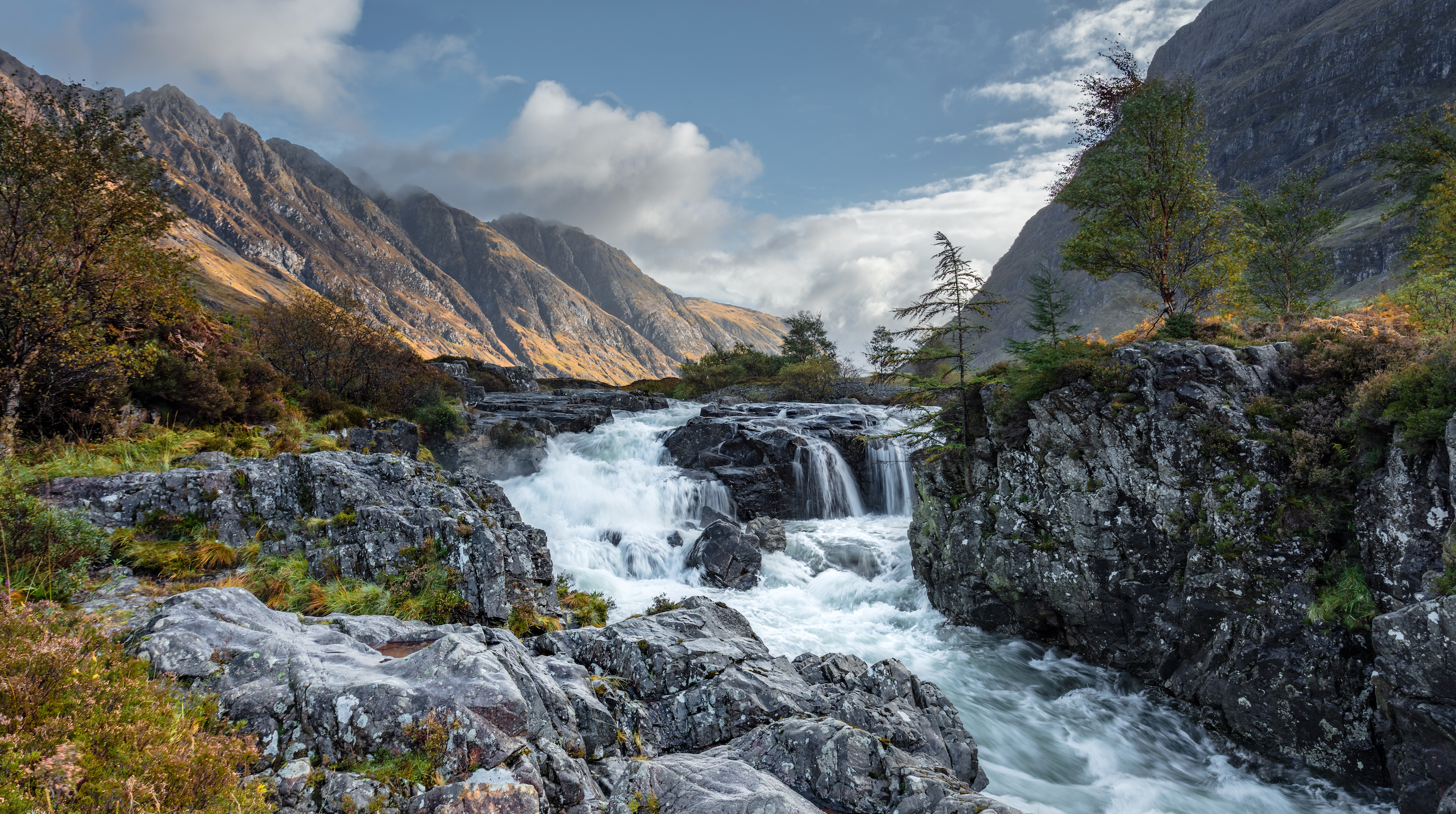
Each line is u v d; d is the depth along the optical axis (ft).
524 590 50.21
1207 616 53.21
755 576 84.69
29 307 52.24
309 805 20.26
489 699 23.70
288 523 48.60
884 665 41.68
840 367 245.65
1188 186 83.97
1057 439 63.77
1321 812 44.73
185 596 29.12
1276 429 52.49
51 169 55.06
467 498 55.42
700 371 279.90
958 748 38.96
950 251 74.33
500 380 210.59
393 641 30.73
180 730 20.30
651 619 42.47
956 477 75.77
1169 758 51.42
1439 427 42.11
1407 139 98.68
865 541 96.99
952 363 79.46
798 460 114.83
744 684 35.12
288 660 25.44
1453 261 86.28
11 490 39.63
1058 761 49.73
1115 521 59.21
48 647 20.59
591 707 30.19
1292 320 81.66
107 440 59.21
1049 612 65.36
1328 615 46.39
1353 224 467.93
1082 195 90.94
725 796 24.20
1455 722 37.99
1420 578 42.04
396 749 22.24
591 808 23.95
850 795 27.20
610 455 129.80
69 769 16.22
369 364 112.27
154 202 61.67
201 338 79.51
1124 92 90.38
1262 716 48.98
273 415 84.28
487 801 20.88
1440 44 648.79
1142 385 58.65
